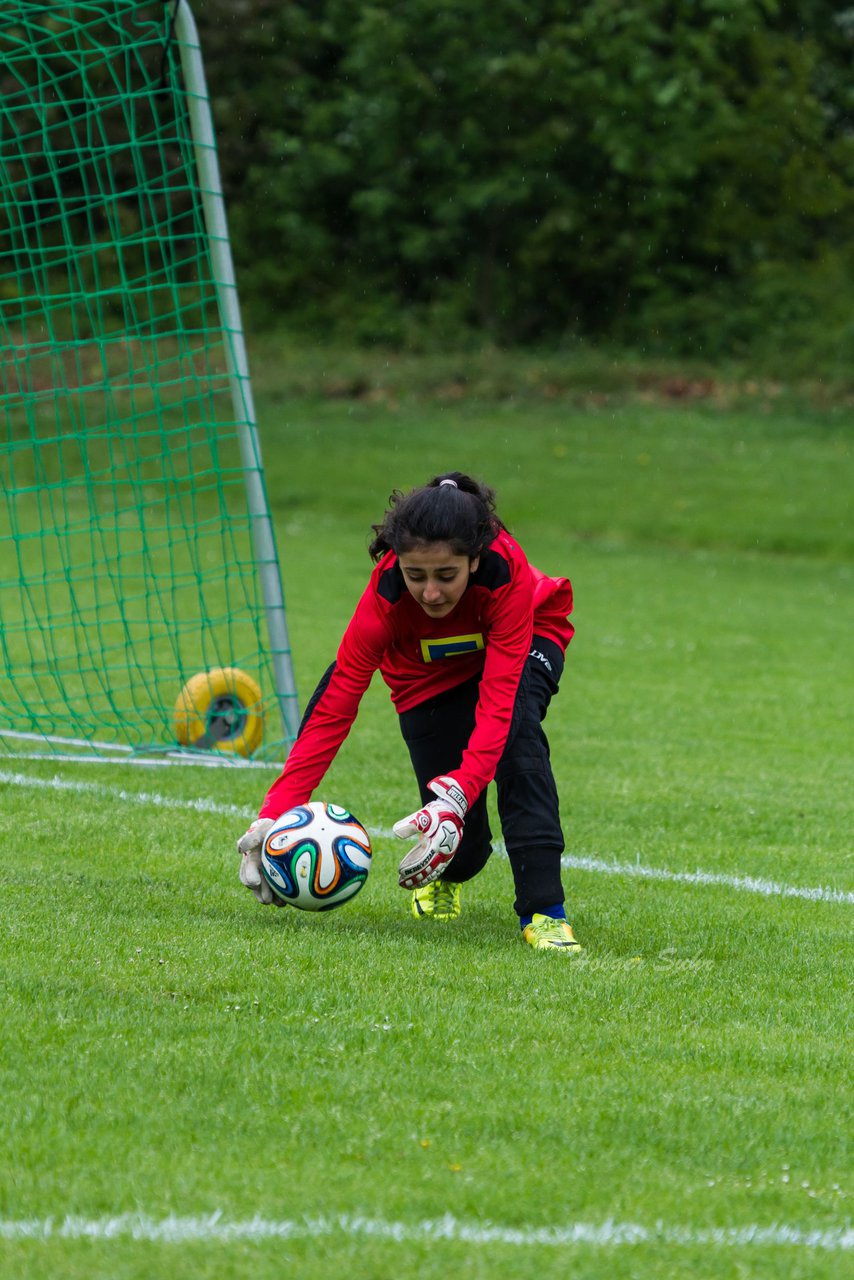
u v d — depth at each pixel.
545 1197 8.31
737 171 103.88
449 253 104.50
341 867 13.46
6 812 18.45
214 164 22.91
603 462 76.62
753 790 22.23
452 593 12.08
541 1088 9.91
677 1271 7.57
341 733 13.68
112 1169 8.45
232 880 15.63
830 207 105.62
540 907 13.59
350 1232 7.79
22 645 34.31
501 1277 7.43
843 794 22.23
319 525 63.69
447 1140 9.03
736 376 93.00
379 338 102.75
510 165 102.06
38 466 28.05
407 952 13.08
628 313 105.19
